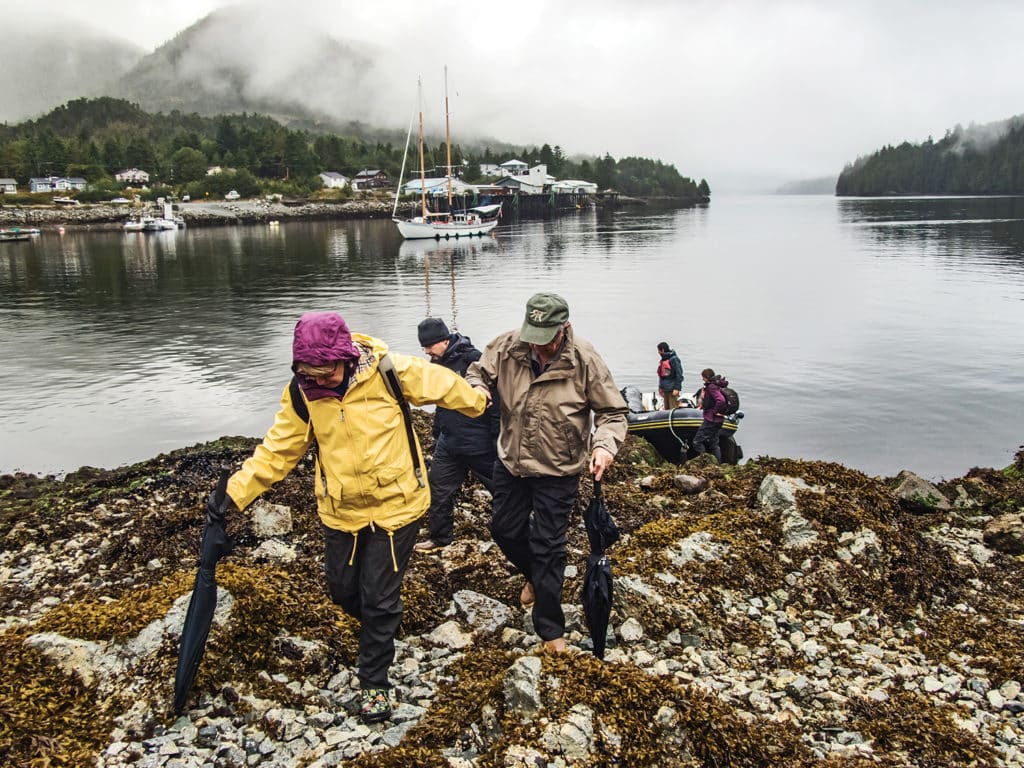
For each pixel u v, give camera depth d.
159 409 15.30
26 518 6.80
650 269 46.62
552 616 4.16
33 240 85.19
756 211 171.12
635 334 24.12
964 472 12.02
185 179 164.75
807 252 56.88
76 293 35.91
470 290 36.88
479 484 7.04
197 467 8.07
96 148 176.00
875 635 4.64
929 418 14.74
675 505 6.87
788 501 5.65
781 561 5.20
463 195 143.38
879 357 20.00
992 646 4.50
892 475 11.88
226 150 188.50
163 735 3.45
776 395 16.52
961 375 17.88
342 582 3.77
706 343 22.41
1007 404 15.56
